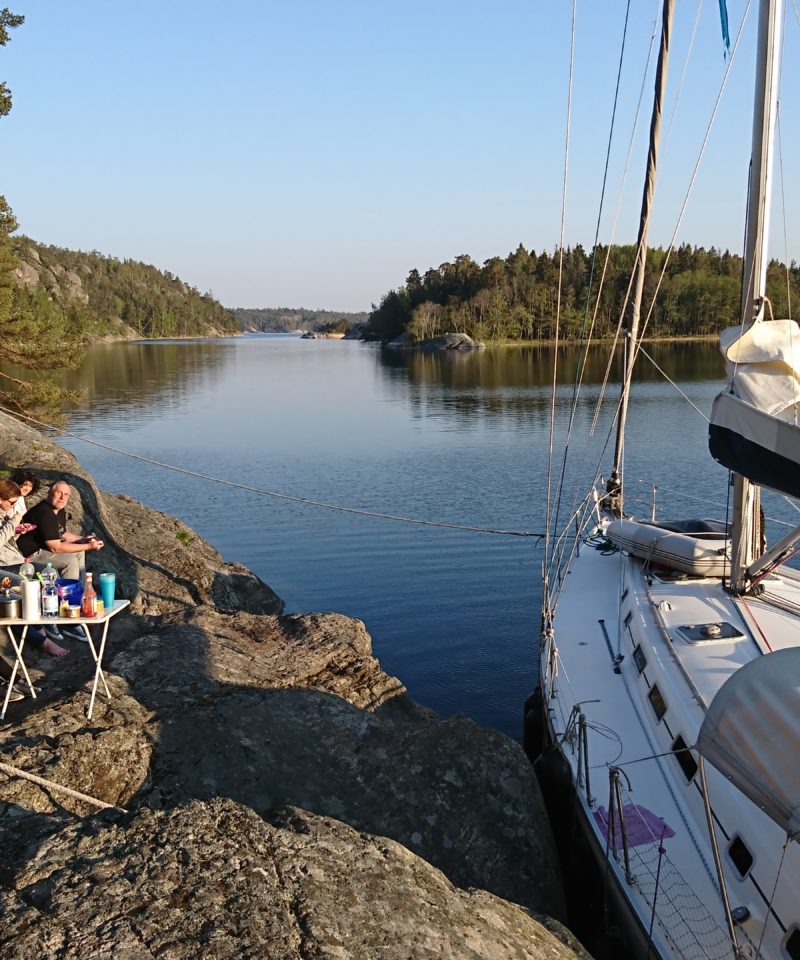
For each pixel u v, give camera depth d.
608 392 51.69
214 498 23.72
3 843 4.64
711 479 25.11
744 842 5.33
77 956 3.62
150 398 53.69
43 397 24.94
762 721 4.12
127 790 5.82
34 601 6.13
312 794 6.36
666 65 11.27
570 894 6.90
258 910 4.04
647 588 9.30
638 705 7.63
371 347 157.00
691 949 5.00
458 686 11.89
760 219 7.39
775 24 7.17
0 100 22.94
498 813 6.63
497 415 42.00
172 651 7.71
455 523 20.62
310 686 7.84
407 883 4.61
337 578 16.72
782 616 8.07
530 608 14.84
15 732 6.01
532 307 144.75
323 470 27.69
